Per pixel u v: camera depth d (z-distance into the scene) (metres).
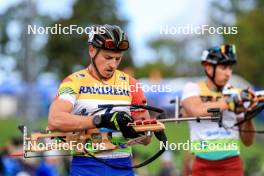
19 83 50.97
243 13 75.56
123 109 9.76
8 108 66.12
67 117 9.24
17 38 42.25
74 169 9.81
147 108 9.67
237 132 12.92
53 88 51.56
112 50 9.54
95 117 9.15
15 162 18.72
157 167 23.14
